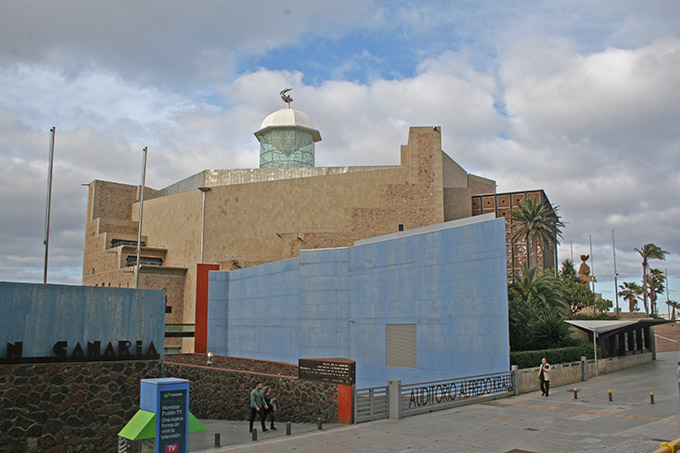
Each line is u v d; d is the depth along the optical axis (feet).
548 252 186.60
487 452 44.80
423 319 92.02
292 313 125.49
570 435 49.73
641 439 47.37
